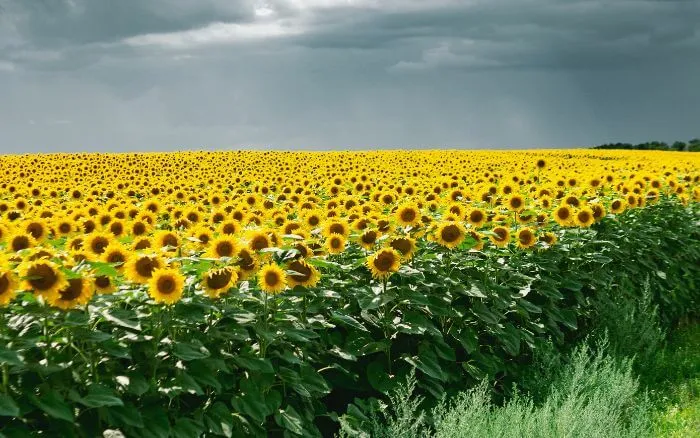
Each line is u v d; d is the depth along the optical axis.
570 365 7.09
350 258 7.00
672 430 6.38
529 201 10.97
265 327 5.07
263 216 8.91
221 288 4.79
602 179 13.56
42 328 4.18
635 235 10.30
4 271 3.85
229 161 32.12
